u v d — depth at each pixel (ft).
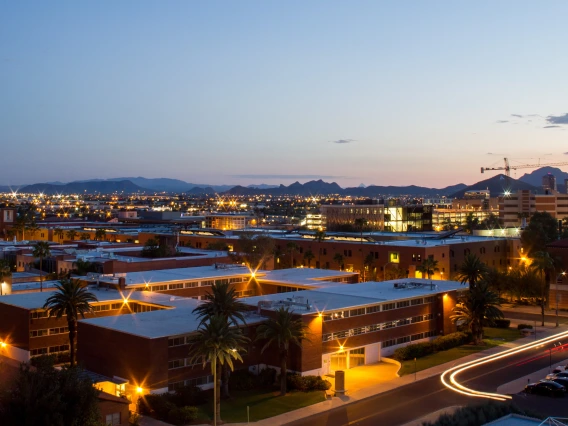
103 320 243.40
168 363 215.31
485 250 498.69
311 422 190.08
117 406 177.27
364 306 264.31
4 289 341.00
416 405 205.46
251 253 485.56
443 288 316.40
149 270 409.90
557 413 193.67
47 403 144.25
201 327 227.61
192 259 440.86
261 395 219.82
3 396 149.79
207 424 189.06
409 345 279.49
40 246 433.89
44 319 272.72
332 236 591.37
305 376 231.91
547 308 403.95
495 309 299.99
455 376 241.76
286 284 358.02
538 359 268.00
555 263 399.24
